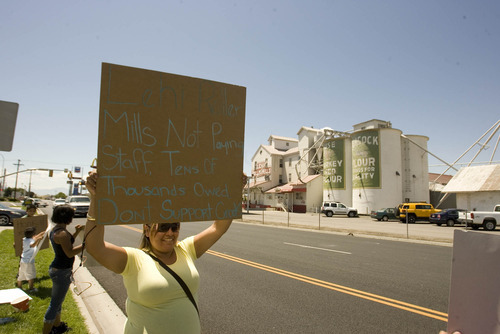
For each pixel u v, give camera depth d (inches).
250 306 212.1
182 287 86.4
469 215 905.5
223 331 173.8
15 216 709.9
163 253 91.7
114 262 82.8
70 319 172.6
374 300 222.8
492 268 70.3
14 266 284.4
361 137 1529.3
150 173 88.8
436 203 1595.7
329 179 1673.2
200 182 95.9
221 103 102.3
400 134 1514.5
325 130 1758.1
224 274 296.4
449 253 433.7
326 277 286.5
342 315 195.2
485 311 69.5
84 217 981.8
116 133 85.7
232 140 102.9
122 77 88.1
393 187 1462.8
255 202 2266.2
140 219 85.8
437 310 203.0
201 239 103.3
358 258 382.0
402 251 446.0
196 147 96.4
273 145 2290.8
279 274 296.4
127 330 85.3
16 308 177.3
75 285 254.1
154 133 90.5
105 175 83.1
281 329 175.9
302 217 1353.3
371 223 1089.4
